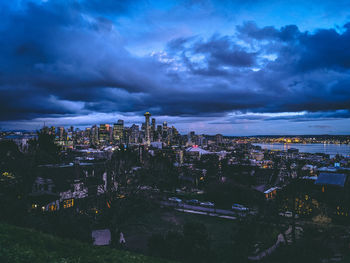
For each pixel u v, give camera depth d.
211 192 90.31
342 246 44.91
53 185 57.72
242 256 40.22
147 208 37.03
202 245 36.25
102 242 35.69
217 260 35.72
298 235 52.38
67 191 58.00
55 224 32.19
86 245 19.06
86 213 45.34
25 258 13.65
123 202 34.25
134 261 17.34
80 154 154.75
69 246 17.89
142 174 38.91
